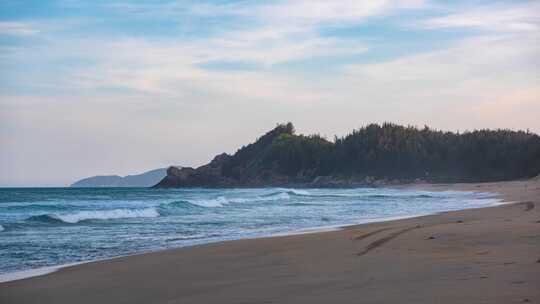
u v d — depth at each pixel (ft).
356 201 164.35
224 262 41.52
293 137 591.78
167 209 115.55
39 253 51.16
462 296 23.53
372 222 77.66
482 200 151.84
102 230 72.64
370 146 523.29
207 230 71.92
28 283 35.22
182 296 29.14
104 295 30.91
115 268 40.22
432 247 43.19
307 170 545.44
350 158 525.75
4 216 97.19
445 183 440.04
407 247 44.14
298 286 29.19
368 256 40.04
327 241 52.24
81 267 41.06
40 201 177.78
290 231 67.46
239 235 64.95
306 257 41.65
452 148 489.26
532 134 475.72
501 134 486.79
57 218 85.15
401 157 497.05
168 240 60.85
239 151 624.18
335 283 29.32
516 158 450.71
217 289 30.37
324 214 102.06
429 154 495.82
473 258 35.22
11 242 59.47
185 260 43.27
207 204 136.67
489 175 452.76
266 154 582.76
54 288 33.47
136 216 98.48
